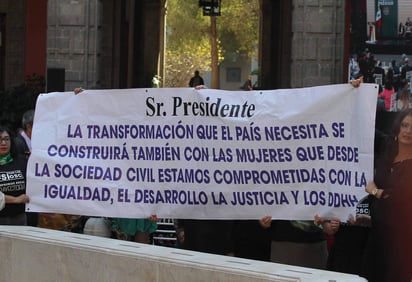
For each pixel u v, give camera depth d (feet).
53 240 18.43
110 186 21.40
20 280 18.98
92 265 17.49
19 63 63.46
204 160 20.80
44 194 21.85
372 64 43.78
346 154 19.67
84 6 47.80
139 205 21.22
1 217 23.57
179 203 21.01
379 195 18.34
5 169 23.61
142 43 84.79
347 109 19.67
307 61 44.57
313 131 19.95
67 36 47.88
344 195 19.66
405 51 43.42
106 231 23.39
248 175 20.51
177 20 168.35
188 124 20.92
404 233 17.76
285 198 20.26
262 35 83.30
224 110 20.65
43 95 22.02
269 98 20.40
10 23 63.31
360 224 20.12
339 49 44.50
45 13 56.44
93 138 21.63
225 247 21.43
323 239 21.02
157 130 21.12
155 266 16.29
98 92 21.58
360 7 43.75
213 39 142.10
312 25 44.45
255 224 21.72
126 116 21.34
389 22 43.47
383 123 21.24
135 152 21.31
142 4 84.58
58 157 21.79
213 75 142.10
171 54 172.35
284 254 20.68
